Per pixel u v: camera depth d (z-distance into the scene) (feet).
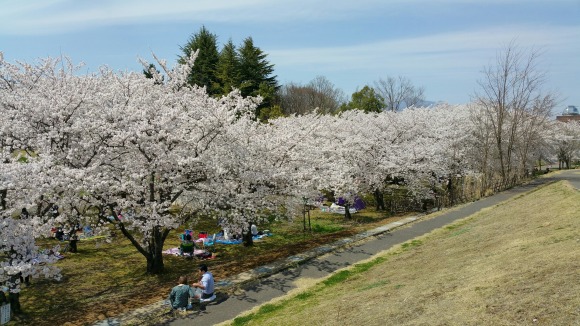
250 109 56.65
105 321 34.76
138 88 50.67
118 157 44.27
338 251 54.39
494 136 108.68
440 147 88.28
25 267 30.53
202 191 48.08
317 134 82.84
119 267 51.37
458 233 54.95
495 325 21.79
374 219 79.77
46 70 51.19
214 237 62.90
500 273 30.04
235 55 157.48
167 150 44.78
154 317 35.45
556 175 124.16
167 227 44.96
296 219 81.10
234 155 48.65
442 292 29.68
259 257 53.21
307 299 38.06
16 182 32.99
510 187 98.73
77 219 44.98
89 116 43.62
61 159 41.98
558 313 20.98
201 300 38.47
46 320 35.40
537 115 117.29
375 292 34.83
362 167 81.56
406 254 49.52
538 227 42.04
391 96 239.30
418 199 84.64
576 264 26.63
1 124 39.40
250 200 50.39
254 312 35.91
